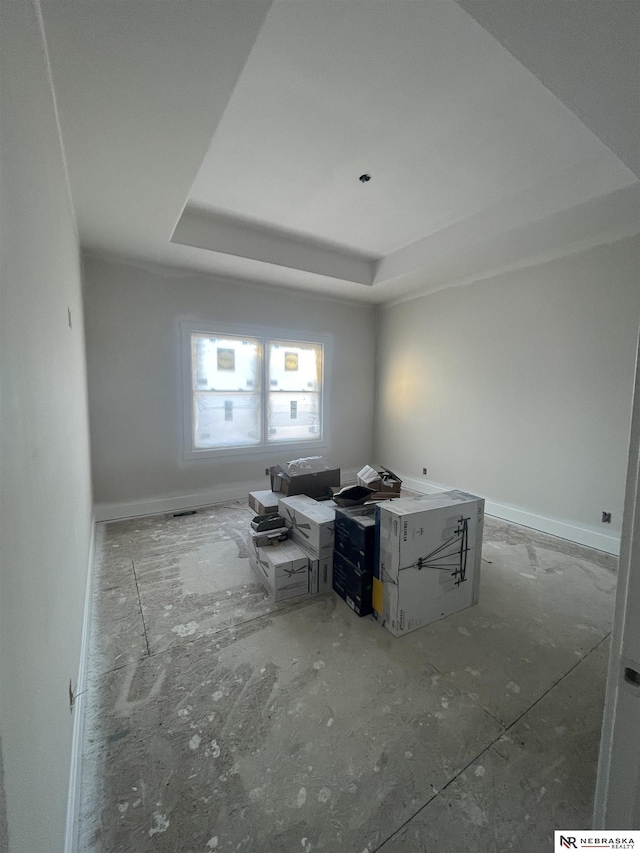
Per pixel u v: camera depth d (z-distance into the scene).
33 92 0.95
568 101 1.41
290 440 4.50
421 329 4.41
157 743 1.25
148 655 1.67
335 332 4.75
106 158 1.84
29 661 0.64
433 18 1.35
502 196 2.68
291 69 1.58
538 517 3.26
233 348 4.05
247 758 1.21
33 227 0.85
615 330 2.76
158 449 3.64
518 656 1.68
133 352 3.45
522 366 3.37
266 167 2.32
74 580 1.42
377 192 2.62
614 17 1.06
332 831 1.01
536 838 0.99
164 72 1.34
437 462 4.27
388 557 1.83
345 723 1.33
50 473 0.96
